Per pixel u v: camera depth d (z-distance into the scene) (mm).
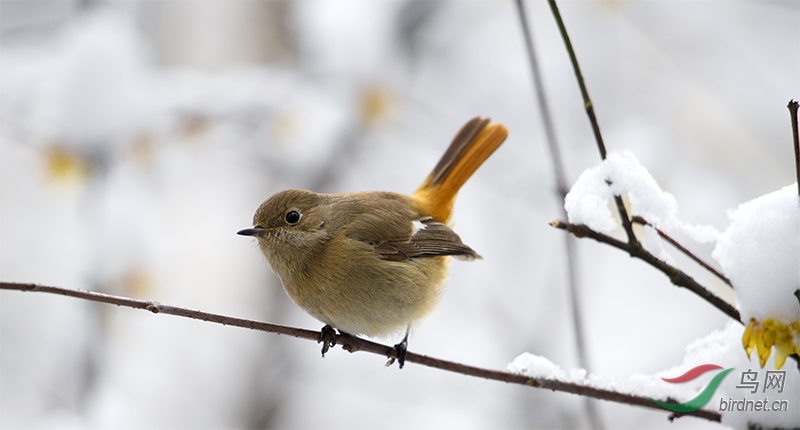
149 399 13672
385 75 11719
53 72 11125
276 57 14688
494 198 14523
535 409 12000
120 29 11180
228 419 13312
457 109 13641
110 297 4895
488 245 14125
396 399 13117
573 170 12891
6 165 14461
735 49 12672
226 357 14047
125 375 13578
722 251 4461
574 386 5242
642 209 4625
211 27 15305
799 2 11461
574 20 13695
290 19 14438
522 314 13188
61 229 14578
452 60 13633
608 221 4656
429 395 13000
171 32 14781
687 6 12797
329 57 11969
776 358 4203
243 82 12320
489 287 13352
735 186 12055
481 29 14023
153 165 11836
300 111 12148
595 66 13531
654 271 13930
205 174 13844
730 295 9844
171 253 15922
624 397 5125
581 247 13633
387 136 13469
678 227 4609
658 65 13453
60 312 13344
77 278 11008
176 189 15102
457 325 13164
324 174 12625
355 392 13773
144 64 11773
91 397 10469
